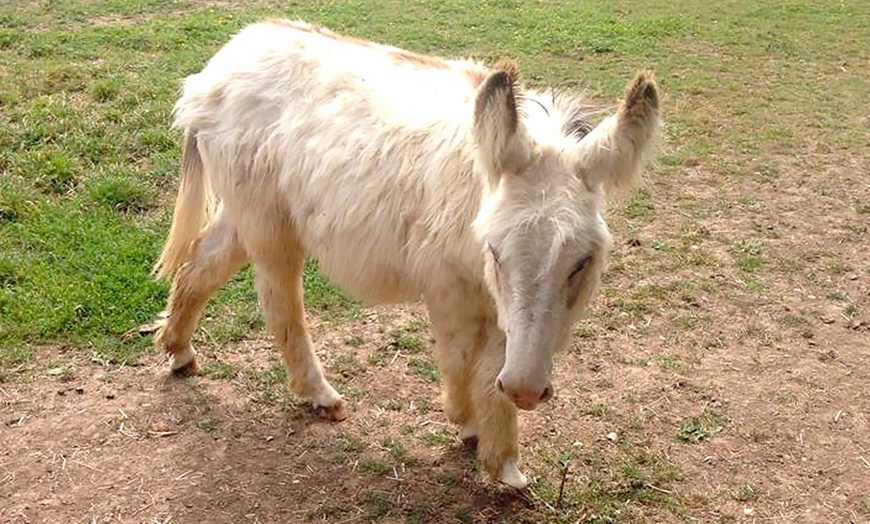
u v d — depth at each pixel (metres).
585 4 7.23
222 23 5.74
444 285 1.88
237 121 2.12
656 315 2.81
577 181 1.60
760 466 2.17
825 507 2.05
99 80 4.28
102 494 1.96
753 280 3.06
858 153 4.30
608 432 2.26
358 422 2.25
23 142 3.51
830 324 2.83
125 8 6.11
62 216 3.04
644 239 3.31
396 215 1.91
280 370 2.43
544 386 1.56
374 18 6.29
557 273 1.56
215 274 2.29
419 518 1.94
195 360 2.40
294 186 2.05
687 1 7.48
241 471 2.06
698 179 3.90
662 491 2.07
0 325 2.47
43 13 5.77
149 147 3.63
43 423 2.17
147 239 2.95
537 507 1.99
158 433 2.16
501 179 1.62
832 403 2.43
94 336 2.50
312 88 2.05
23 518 1.88
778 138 4.43
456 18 6.43
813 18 7.02
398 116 1.94
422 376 2.45
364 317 2.72
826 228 3.49
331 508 1.96
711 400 2.41
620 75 5.31
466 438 2.15
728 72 5.54
